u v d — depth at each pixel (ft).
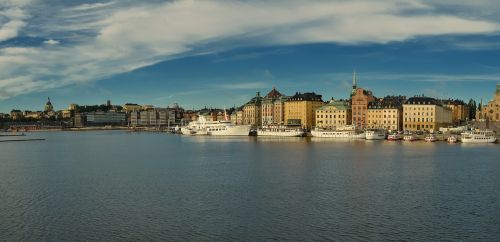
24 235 211.82
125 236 210.38
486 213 247.09
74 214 245.86
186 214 244.83
